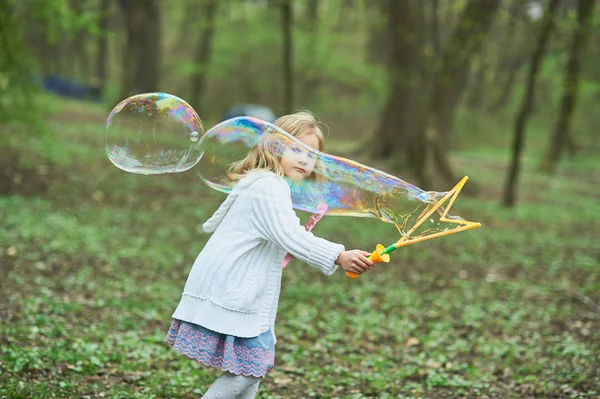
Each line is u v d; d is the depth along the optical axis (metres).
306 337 6.56
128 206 12.98
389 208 3.57
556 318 7.41
